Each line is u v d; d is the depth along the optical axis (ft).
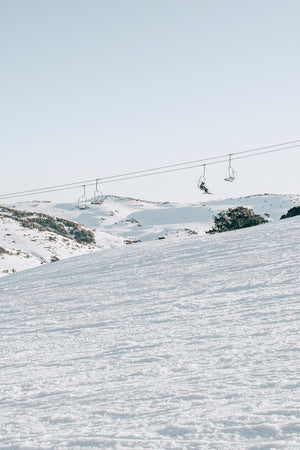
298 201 578.25
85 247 361.51
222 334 20.86
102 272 60.34
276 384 12.51
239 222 154.30
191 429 9.99
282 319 22.22
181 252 66.49
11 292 56.75
